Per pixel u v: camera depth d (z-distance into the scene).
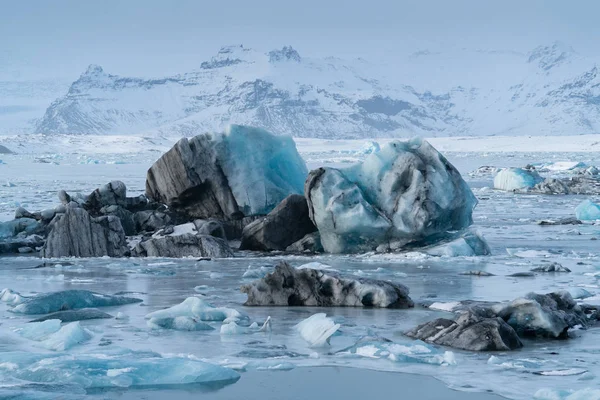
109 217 31.41
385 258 28.95
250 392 11.48
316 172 30.75
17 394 11.03
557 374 12.45
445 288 21.56
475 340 14.41
